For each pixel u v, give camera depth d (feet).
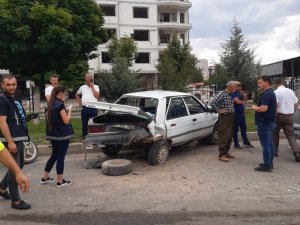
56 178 23.65
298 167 25.79
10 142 17.34
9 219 16.90
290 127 27.73
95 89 32.45
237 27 75.10
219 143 27.61
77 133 36.83
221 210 17.66
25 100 61.11
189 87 80.28
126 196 19.97
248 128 39.93
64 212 17.75
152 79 159.84
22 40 47.34
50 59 49.37
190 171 24.91
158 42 163.84
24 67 50.67
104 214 17.43
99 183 22.47
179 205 18.43
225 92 27.35
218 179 22.90
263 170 24.62
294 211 17.46
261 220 16.40
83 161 28.53
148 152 27.12
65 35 46.55
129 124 25.77
